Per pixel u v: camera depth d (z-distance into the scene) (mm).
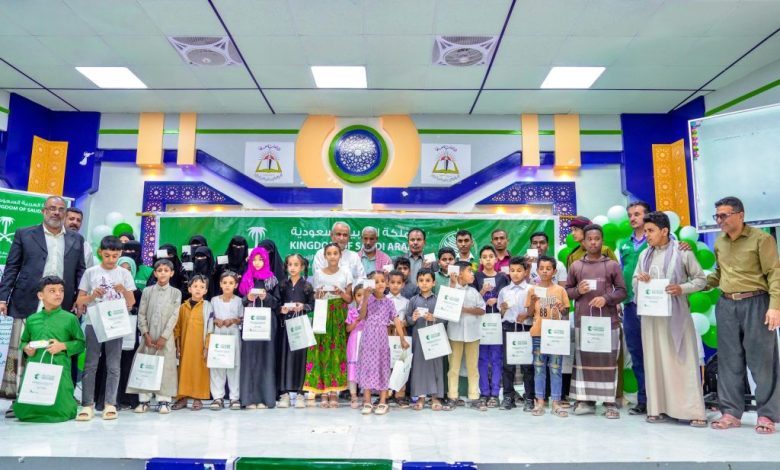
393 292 4715
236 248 5262
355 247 6719
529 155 8516
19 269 4406
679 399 3879
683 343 3939
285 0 5570
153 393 4508
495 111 8516
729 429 3689
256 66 7086
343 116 8703
